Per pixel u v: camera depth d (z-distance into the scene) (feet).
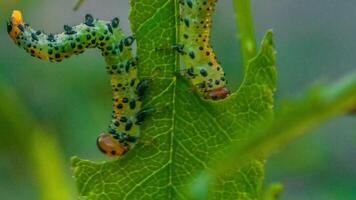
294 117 0.26
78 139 0.63
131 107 0.39
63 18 0.95
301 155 0.58
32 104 0.66
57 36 0.40
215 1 0.39
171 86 0.38
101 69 0.65
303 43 1.06
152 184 0.38
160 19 0.38
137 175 0.38
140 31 0.38
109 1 1.05
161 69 0.38
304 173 0.59
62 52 0.40
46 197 0.39
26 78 0.68
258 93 0.36
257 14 1.12
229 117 0.37
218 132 0.37
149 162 0.38
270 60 0.36
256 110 0.36
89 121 0.63
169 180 0.38
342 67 1.05
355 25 1.10
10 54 0.71
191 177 0.37
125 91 0.39
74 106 0.64
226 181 0.37
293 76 0.99
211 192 0.37
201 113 0.37
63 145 0.62
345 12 1.12
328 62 1.05
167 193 0.38
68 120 0.64
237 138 0.37
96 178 0.38
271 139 0.27
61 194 0.39
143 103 0.38
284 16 1.12
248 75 0.36
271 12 1.12
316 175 0.70
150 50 0.38
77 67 0.65
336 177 0.70
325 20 1.12
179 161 0.37
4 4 0.40
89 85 0.65
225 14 0.81
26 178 0.61
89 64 0.65
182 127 0.37
